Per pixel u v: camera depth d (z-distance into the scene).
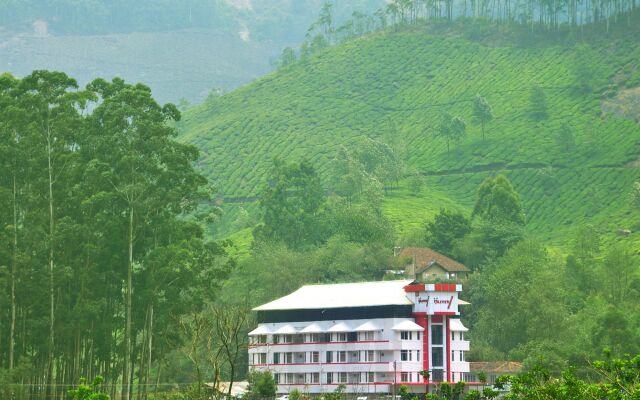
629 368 83.81
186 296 184.12
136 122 174.50
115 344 173.25
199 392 116.38
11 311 159.25
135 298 172.62
